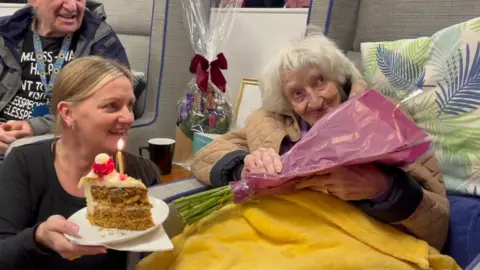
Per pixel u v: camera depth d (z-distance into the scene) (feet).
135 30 7.26
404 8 4.34
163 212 3.10
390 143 2.85
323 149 3.07
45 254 2.88
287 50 3.61
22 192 3.30
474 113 3.44
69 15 6.09
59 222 2.75
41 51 6.33
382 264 2.87
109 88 3.13
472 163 3.45
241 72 6.57
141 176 3.89
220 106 5.91
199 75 5.80
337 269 2.84
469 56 3.51
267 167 3.18
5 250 2.86
